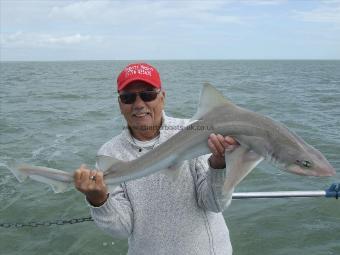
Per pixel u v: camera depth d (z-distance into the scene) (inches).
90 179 38.9
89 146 177.3
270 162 37.0
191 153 40.2
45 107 332.2
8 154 166.2
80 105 346.0
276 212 100.2
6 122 250.8
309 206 102.4
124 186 44.1
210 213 43.6
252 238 89.4
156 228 42.5
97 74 1120.2
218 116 39.5
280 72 1221.7
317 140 183.6
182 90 490.0
